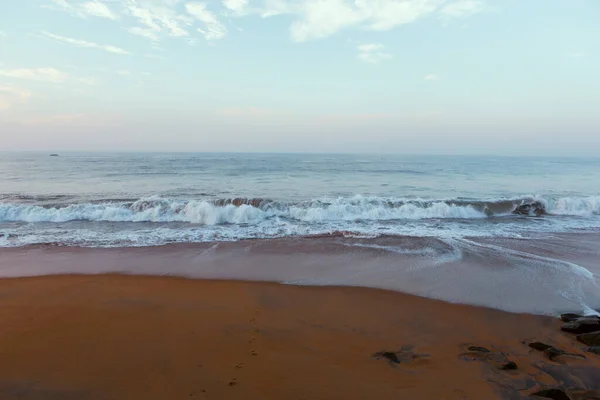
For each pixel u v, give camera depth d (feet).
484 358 10.78
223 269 20.17
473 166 131.13
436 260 22.07
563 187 63.87
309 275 19.35
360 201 39.88
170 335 11.94
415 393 8.91
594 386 9.23
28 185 56.54
